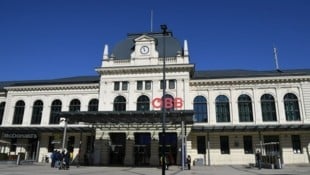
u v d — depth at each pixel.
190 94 40.50
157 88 40.09
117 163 38.66
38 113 44.66
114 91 41.09
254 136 38.31
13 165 31.69
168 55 41.44
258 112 39.12
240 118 39.50
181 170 27.42
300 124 36.62
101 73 41.88
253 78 40.12
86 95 43.84
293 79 39.47
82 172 22.89
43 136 43.12
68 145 42.25
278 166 29.22
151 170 26.81
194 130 38.19
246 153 37.94
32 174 19.64
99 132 39.47
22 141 43.53
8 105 45.56
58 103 44.59
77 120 35.84
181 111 30.55
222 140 38.97
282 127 36.50
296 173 22.88
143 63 41.09
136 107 39.94
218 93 40.78
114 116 33.16
